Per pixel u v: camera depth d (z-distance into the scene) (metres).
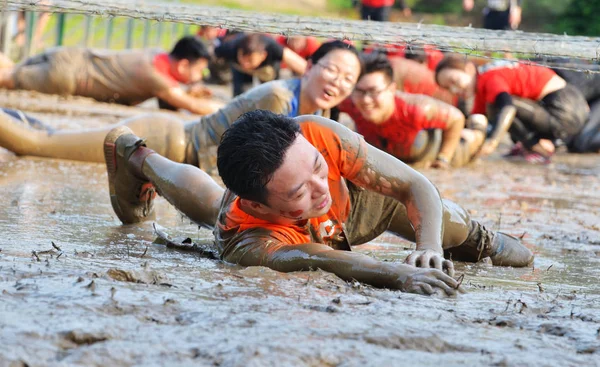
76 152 13.77
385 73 15.63
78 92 22.23
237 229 7.24
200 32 29.92
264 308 5.49
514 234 10.30
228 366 4.32
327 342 4.76
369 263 6.56
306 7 53.66
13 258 6.70
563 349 5.03
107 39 30.36
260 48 20.64
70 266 6.48
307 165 6.42
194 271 6.63
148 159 8.46
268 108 12.59
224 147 6.52
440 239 7.01
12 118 13.69
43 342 4.55
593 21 44.62
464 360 4.69
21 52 29.03
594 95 22.00
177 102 22.06
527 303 6.29
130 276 6.17
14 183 11.41
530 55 10.09
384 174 7.06
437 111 16.36
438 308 5.84
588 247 9.66
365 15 34.91
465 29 13.10
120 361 4.37
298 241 7.19
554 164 19.89
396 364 4.52
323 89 12.39
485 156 20.34
